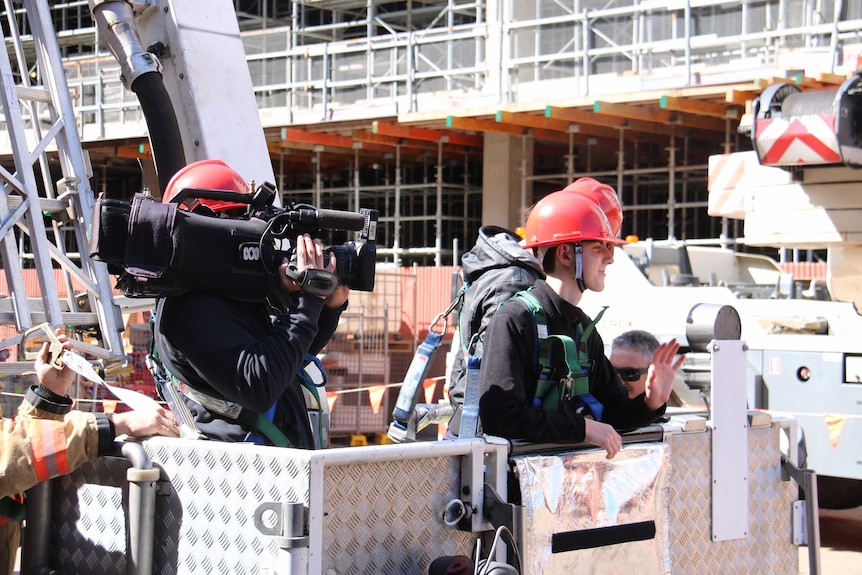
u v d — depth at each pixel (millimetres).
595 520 3232
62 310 6410
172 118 5438
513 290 4207
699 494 3604
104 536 2986
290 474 2545
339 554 2629
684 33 14789
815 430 7762
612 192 4160
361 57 18547
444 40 17578
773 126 8438
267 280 2914
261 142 5785
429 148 19375
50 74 6180
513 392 3197
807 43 13906
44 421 2908
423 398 11047
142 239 2758
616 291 8961
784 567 3920
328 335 3314
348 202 22734
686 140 16359
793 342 7930
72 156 6113
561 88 16188
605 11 15398
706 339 4328
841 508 8188
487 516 2994
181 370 2938
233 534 2645
